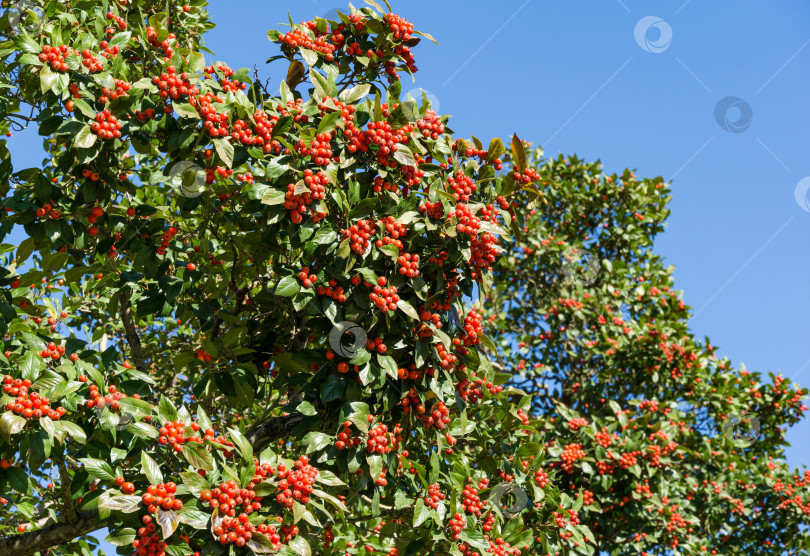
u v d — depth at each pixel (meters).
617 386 11.20
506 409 5.68
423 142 5.10
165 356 7.00
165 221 5.25
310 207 4.53
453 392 4.82
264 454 4.16
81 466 4.55
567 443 9.65
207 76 4.89
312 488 4.10
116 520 3.89
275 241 4.81
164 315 5.01
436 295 4.70
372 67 5.63
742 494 10.62
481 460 5.62
